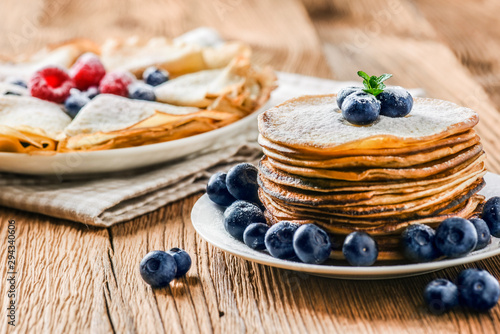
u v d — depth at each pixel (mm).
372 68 982
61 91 736
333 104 562
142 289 534
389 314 498
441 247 500
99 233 603
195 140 669
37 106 708
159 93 755
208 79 780
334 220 517
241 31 1194
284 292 522
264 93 761
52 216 631
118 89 742
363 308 504
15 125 660
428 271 513
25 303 525
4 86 754
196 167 671
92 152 642
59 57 868
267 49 1090
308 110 554
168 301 520
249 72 780
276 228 518
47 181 671
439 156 513
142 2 1380
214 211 577
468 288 493
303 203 518
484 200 547
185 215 625
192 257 565
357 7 1333
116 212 617
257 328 494
